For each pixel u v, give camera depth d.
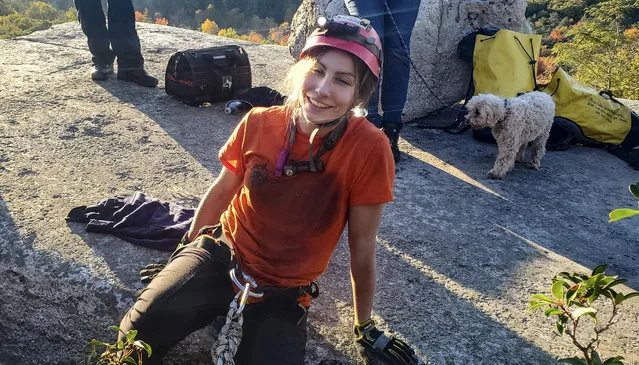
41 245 2.55
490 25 5.23
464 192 3.57
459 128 4.68
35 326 2.48
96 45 4.87
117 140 3.81
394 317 2.29
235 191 1.98
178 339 1.82
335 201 1.75
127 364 1.71
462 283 2.55
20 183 3.10
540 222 3.25
